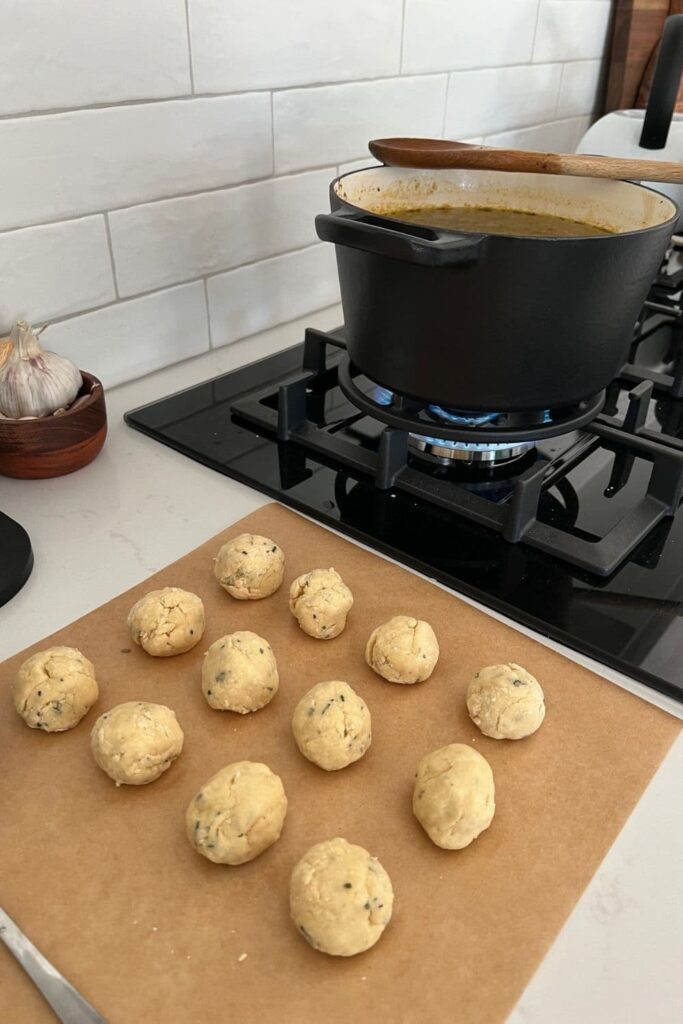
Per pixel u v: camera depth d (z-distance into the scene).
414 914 0.38
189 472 0.71
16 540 0.59
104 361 0.83
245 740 0.46
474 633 0.53
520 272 0.53
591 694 0.49
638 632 0.53
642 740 0.46
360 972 0.35
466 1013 0.34
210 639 0.52
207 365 0.91
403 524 0.63
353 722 0.44
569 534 0.61
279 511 0.66
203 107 0.80
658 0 1.27
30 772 0.44
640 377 0.85
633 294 0.58
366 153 1.00
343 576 0.58
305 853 0.40
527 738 0.46
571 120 1.33
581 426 0.66
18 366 0.65
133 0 0.70
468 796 0.40
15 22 0.64
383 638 0.49
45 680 0.46
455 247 0.51
